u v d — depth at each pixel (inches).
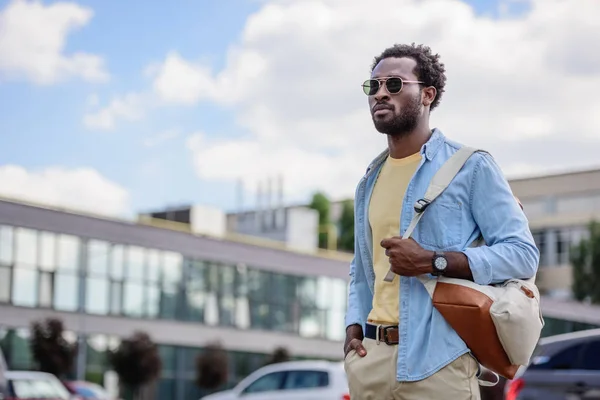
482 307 167.8
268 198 3107.8
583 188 3668.8
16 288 1780.3
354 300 192.7
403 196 181.5
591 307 2989.7
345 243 4160.9
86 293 1882.4
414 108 182.2
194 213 2395.4
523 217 178.5
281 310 2260.1
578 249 3558.1
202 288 2098.9
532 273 176.1
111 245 1932.8
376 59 188.4
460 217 177.6
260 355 2202.3
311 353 2306.8
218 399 826.8
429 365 171.2
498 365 170.6
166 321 2017.7
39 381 958.4
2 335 1750.7
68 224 1862.7
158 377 1872.5
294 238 2787.9
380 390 178.9
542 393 491.5
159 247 2021.4
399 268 172.4
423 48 185.6
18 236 1791.3
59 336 1749.5
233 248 2170.3
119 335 1924.2
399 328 175.5
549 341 505.7
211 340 2046.0
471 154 179.5
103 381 1875.0
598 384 475.2
